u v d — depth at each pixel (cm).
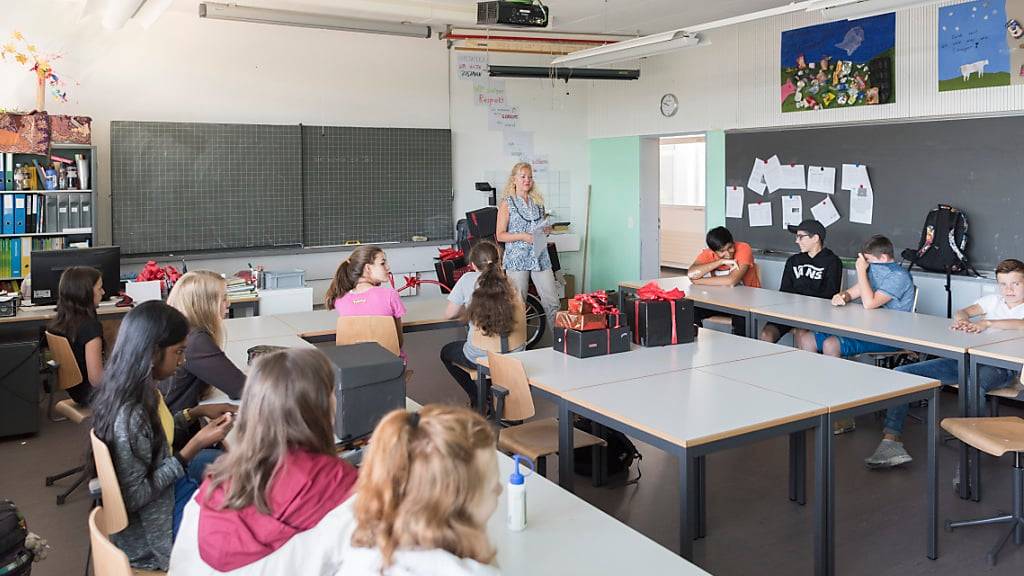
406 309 548
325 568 165
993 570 325
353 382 262
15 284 677
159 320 245
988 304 460
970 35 612
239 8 667
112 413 237
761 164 782
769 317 508
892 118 669
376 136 871
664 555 198
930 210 643
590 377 349
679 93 879
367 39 868
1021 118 583
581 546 203
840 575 322
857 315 490
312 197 842
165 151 765
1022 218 587
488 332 451
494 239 775
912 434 498
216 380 318
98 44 745
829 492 304
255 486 169
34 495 412
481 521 143
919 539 353
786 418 290
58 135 665
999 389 420
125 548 242
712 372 356
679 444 267
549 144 993
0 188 655
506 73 855
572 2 716
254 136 805
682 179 1195
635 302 417
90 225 690
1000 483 417
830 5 486
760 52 782
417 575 135
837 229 716
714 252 638
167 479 242
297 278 640
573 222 1021
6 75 709
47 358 549
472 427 143
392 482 138
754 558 338
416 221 904
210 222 791
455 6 742
